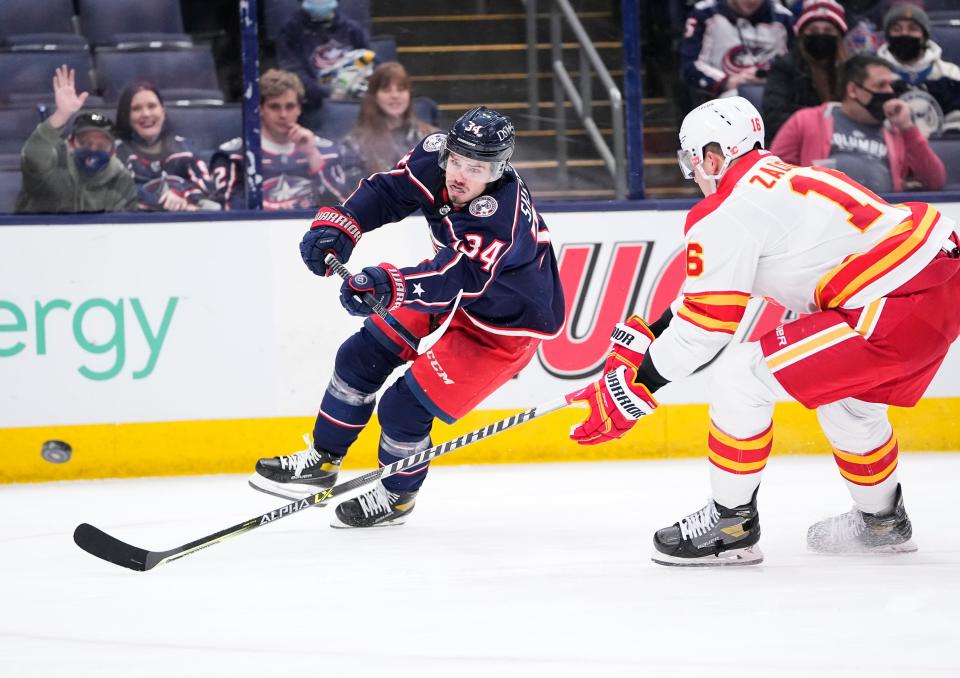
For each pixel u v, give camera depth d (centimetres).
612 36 1966
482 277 1177
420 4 1927
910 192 1944
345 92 1914
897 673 829
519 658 877
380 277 1133
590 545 1271
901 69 1934
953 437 1884
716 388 1113
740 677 827
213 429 1805
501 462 1856
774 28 1930
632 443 1867
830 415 1151
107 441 1786
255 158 1848
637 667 852
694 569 1147
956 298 1070
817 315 1077
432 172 1292
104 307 1772
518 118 1958
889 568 1137
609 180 1953
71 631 977
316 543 1305
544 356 1842
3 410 1769
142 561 1165
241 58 1891
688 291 1078
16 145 1830
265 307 1800
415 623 977
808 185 1066
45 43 1853
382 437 1360
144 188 1867
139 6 1886
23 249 1755
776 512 1430
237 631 965
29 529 1431
